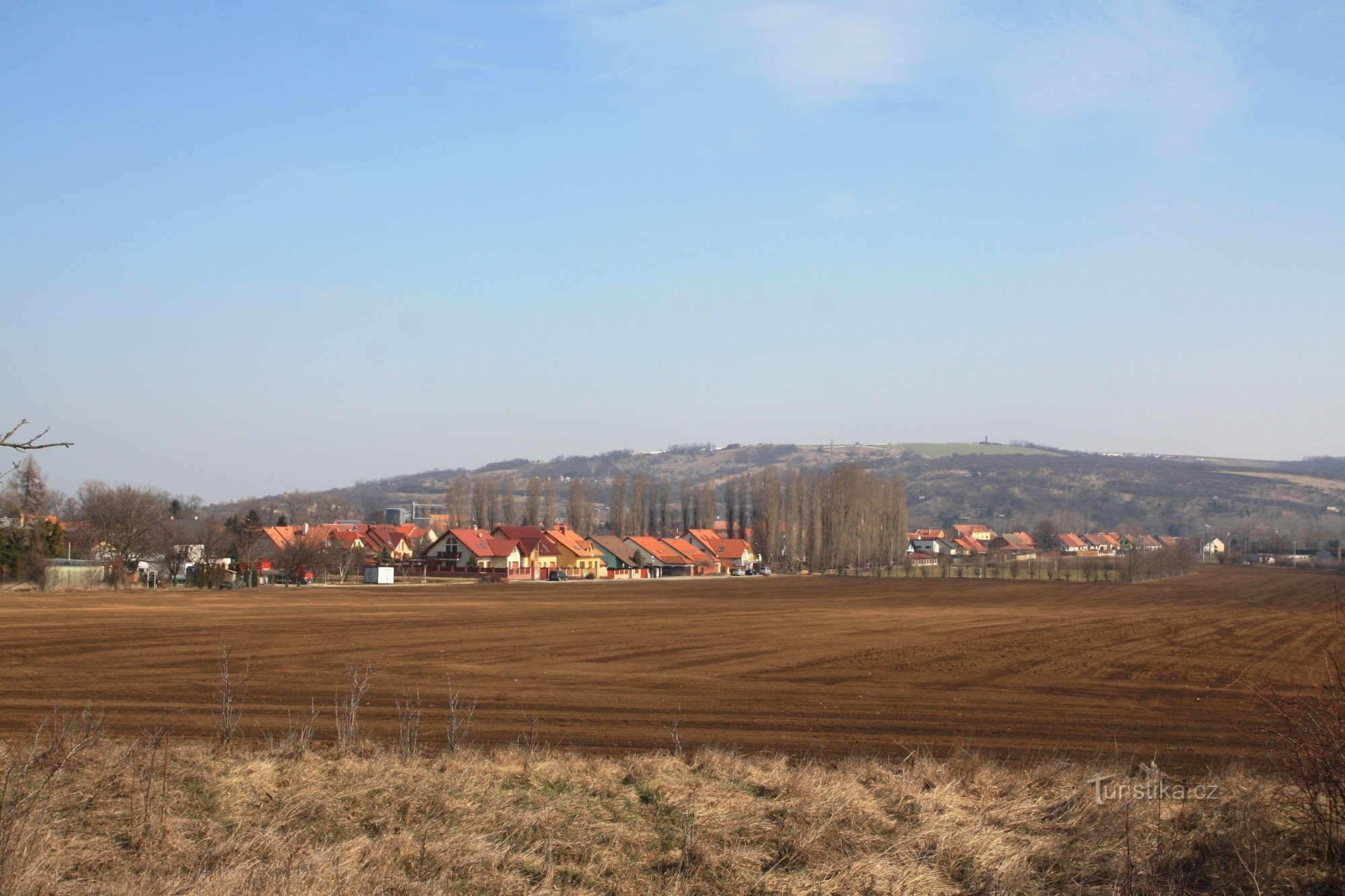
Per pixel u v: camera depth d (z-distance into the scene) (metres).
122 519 84.38
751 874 9.88
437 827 10.80
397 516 190.88
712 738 18.48
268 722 18.86
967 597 78.62
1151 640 42.28
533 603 66.62
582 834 10.67
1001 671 30.78
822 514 135.38
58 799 10.83
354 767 13.26
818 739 18.69
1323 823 9.91
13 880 8.50
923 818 11.48
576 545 124.50
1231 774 13.51
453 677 26.98
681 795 12.17
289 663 29.50
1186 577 116.94
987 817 11.70
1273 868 9.48
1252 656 36.22
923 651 36.62
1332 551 167.25
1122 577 112.12
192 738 16.61
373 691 23.80
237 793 11.88
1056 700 24.61
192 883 9.02
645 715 21.06
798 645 38.56
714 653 35.16
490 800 11.82
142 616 47.38
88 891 8.66
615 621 50.25
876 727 20.17
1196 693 26.38
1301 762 10.09
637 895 9.38
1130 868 9.65
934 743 18.52
